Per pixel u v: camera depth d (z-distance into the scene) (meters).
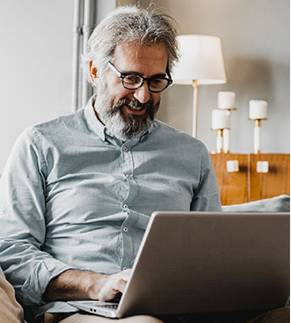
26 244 1.57
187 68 3.23
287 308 1.33
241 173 3.00
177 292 1.22
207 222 1.16
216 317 1.44
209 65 3.24
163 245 1.15
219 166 3.00
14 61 3.17
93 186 1.67
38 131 1.72
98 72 1.76
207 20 3.66
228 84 3.64
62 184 1.68
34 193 1.64
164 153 1.80
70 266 1.59
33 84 3.16
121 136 1.72
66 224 1.64
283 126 3.54
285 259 1.27
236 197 2.99
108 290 1.34
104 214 1.64
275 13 3.57
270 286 1.31
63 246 1.62
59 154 1.69
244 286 1.28
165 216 1.13
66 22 3.13
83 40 3.07
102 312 1.28
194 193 1.86
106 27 1.72
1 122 3.18
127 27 1.69
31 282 1.47
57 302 1.47
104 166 1.72
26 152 1.70
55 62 3.14
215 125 3.25
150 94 1.69
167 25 1.74
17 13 3.17
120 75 1.67
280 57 3.56
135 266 1.16
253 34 3.60
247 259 1.23
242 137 3.61
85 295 1.41
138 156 1.76
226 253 1.21
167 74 1.78
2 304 1.27
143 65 1.66
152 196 1.70
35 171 1.67
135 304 1.22
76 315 1.37
